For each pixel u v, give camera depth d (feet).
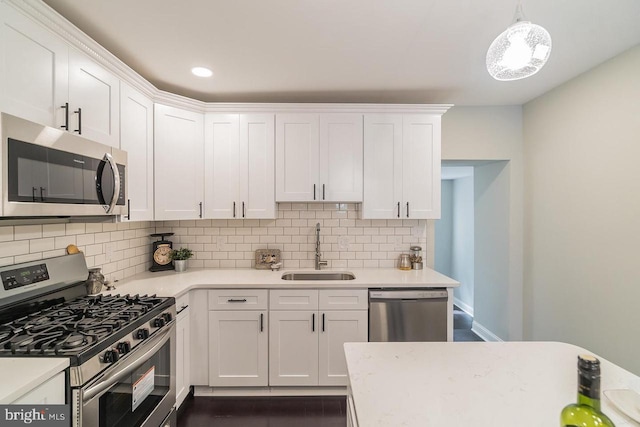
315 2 4.82
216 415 6.86
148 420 4.97
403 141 8.50
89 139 5.06
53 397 3.39
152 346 5.02
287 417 6.82
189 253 9.00
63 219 5.13
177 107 7.86
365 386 2.94
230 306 7.41
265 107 8.41
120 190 5.66
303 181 8.50
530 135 9.20
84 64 5.17
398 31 5.61
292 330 7.47
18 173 3.73
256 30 5.56
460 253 16.81
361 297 7.50
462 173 15.21
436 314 7.49
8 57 3.90
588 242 7.16
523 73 4.17
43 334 4.06
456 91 8.42
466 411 2.56
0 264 4.71
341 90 8.31
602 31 5.59
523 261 9.55
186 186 8.03
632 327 6.14
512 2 4.83
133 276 8.14
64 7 4.88
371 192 8.49
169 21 5.28
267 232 9.51
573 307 7.61
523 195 9.54
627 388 2.96
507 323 9.82
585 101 7.23
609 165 6.63
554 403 2.68
